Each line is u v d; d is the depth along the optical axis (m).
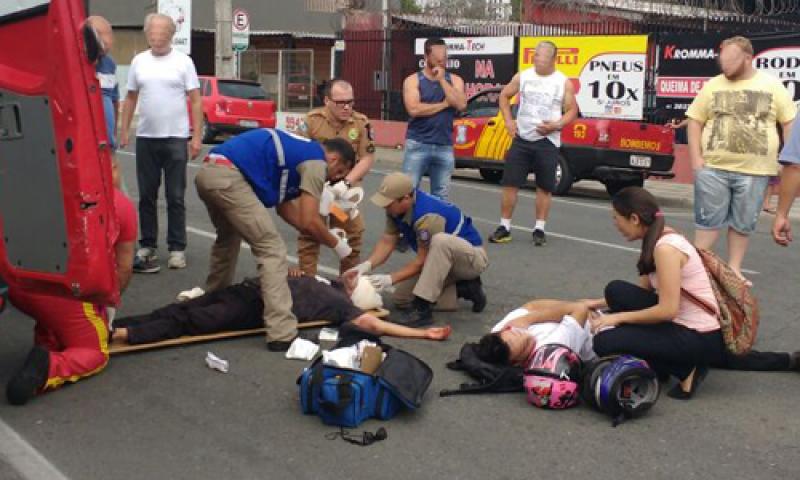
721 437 4.26
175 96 7.27
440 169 8.50
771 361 5.26
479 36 19.94
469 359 4.98
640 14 19.30
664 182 16.31
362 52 21.80
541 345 4.82
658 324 4.69
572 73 17.03
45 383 4.50
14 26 3.94
